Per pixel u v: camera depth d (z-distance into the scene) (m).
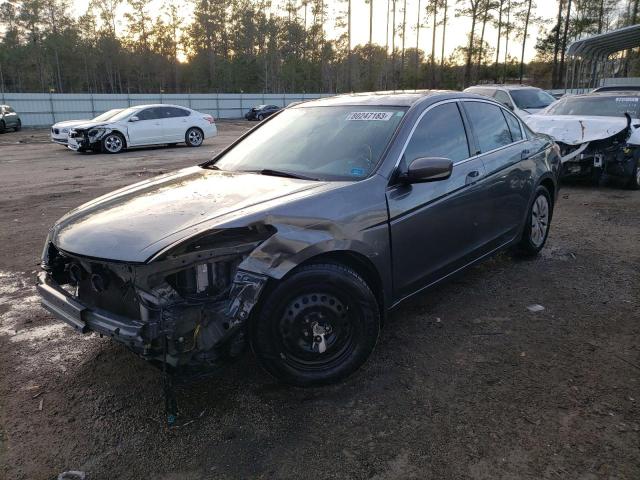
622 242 6.28
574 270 5.30
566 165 9.41
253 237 2.92
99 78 87.69
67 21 81.62
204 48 86.81
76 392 3.32
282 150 4.14
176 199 3.34
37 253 6.21
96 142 17.16
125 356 3.74
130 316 2.95
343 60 77.56
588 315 4.25
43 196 9.82
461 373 3.42
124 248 2.80
